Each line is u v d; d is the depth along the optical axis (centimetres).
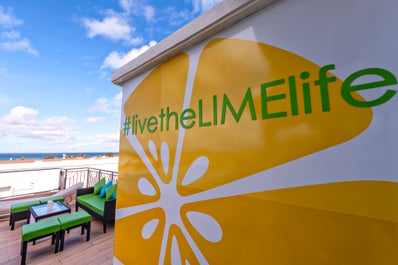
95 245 294
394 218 61
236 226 100
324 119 77
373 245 64
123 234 176
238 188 101
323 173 76
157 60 158
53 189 609
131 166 178
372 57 69
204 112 122
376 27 69
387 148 64
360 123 70
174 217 133
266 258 88
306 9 86
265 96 95
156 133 156
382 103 66
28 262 249
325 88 78
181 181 131
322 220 75
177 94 142
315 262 75
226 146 108
